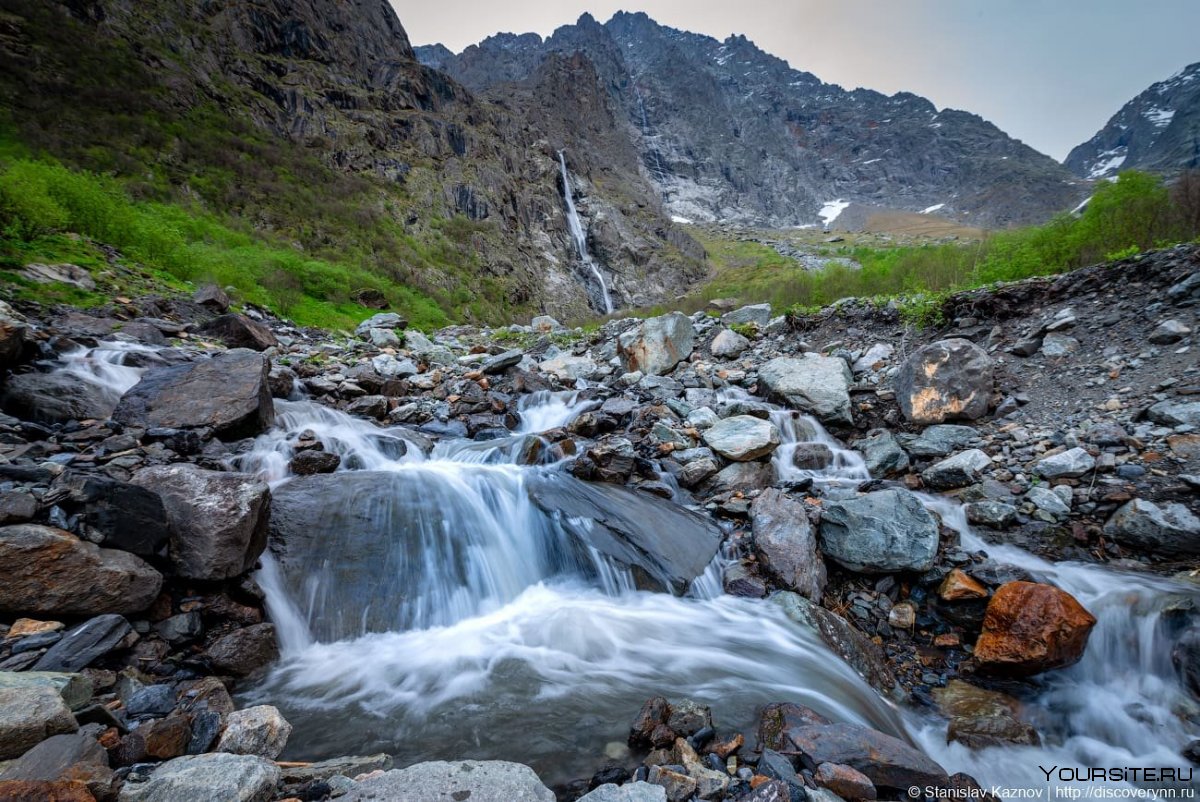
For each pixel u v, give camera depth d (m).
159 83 51.28
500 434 9.16
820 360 9.94
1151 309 7.92
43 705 2.51
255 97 61.41
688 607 5.41
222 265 18.61
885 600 5.58
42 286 10.73
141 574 3.74
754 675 4.42
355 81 78.31
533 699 3.97
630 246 86.94
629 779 3.07
